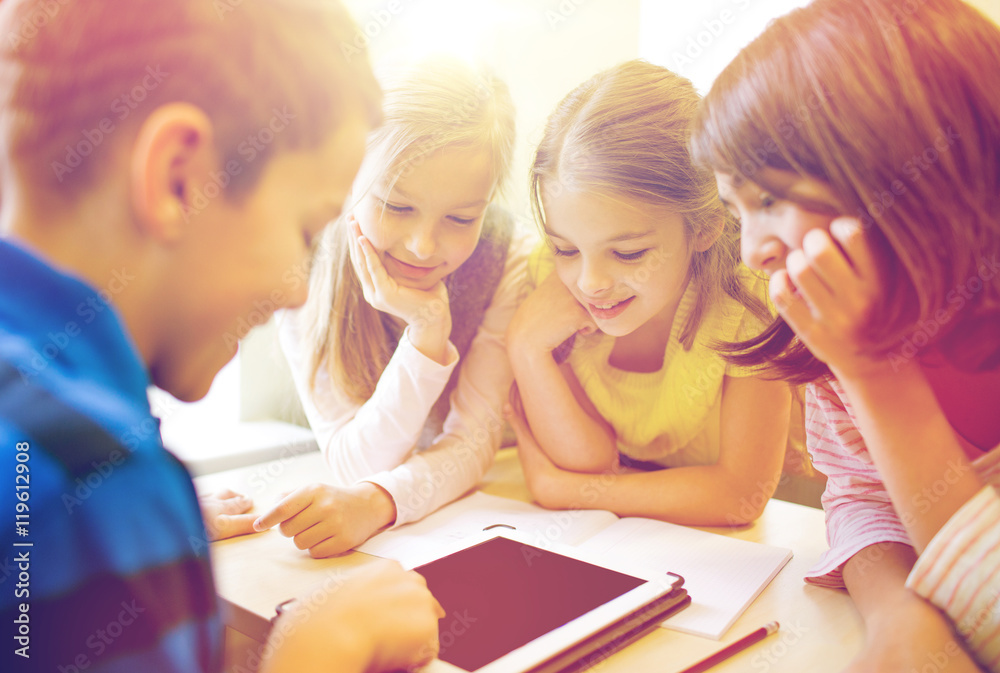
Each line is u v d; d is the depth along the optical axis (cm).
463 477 97
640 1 148
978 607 53
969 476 56
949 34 54
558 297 98
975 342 60
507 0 138
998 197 55
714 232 87
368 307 108
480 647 54
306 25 47
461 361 113
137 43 40
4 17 40
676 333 97
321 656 48
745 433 87
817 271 55
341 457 99
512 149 103
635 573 66
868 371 56
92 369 35
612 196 78
